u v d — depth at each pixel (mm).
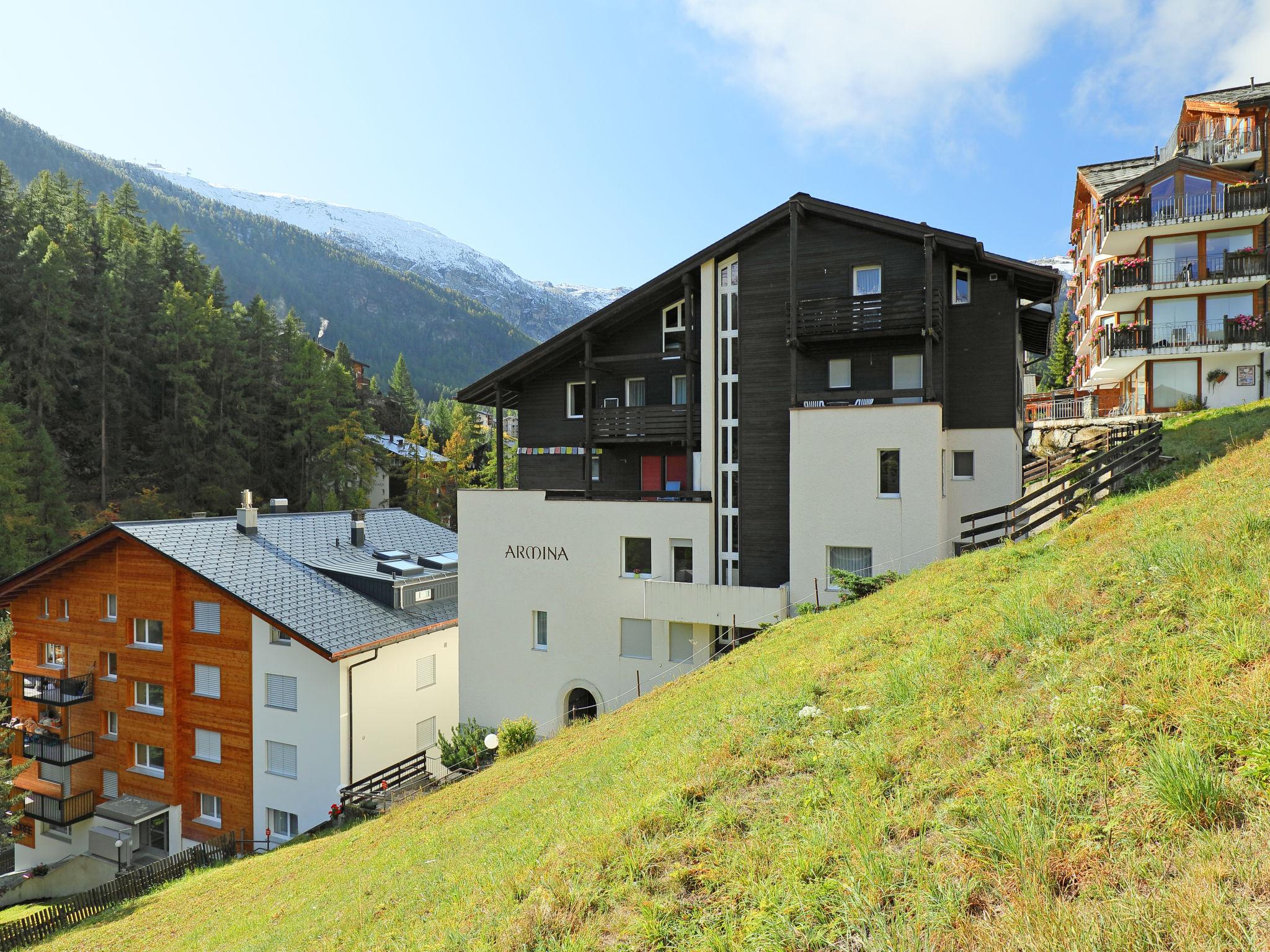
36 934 17406
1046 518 16906
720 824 6000
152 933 13414
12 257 58094
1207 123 36000
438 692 27719
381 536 34438
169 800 25281
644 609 21891
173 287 67750
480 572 24375
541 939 5273
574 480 25953
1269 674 4973
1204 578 6945
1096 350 38375
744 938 4469
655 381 24609
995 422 21250
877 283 21094
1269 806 3955
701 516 21688
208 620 25391
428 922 6812
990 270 21234
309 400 70375
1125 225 32812
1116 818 4352
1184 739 4648
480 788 13695
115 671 27109
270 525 30922
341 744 23234
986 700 6527
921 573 15297
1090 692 5707
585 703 23859
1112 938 3414
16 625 29094
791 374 21016
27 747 27203
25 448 47531
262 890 13320
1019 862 4277
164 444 62188
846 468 19953
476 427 114312
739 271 22359
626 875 5695
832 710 7855
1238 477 11375
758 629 19922
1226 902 3438
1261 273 30844
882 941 3996
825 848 5094
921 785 5520
